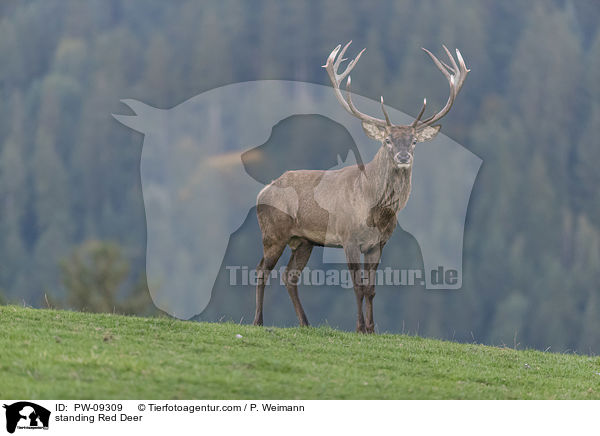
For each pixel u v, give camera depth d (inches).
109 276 2928.2
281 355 1520.7
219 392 1298.0
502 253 7436.0
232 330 1701.5
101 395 1238.9
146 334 1603.1
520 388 1492.4
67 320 1673.2
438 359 1628.9
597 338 6845.5
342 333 1775.3
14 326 1560.0
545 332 6865.2
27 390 1226.0
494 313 7091.5
